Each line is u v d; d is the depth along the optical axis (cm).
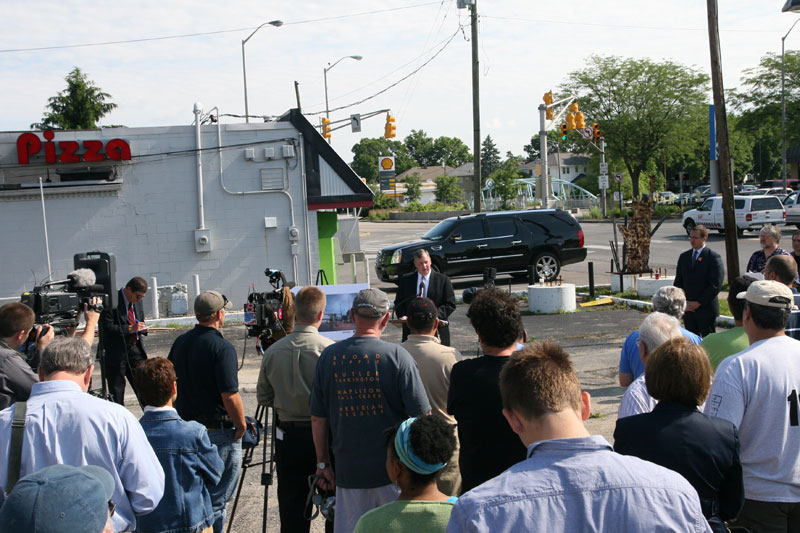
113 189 1672
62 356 331
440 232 1991
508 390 223
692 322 915
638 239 1683
